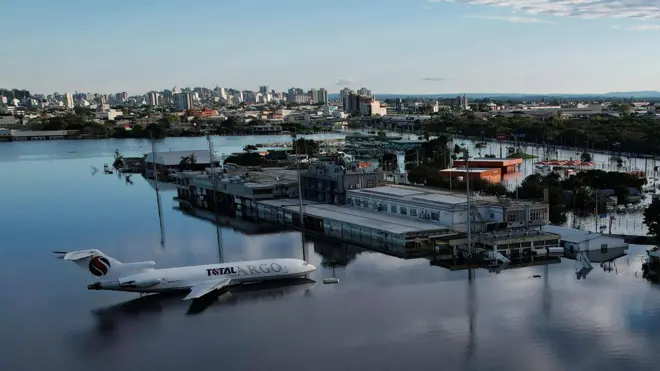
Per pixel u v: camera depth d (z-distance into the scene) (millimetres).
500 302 96562
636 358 75312
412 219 149875
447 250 131625
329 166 191375
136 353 81188
